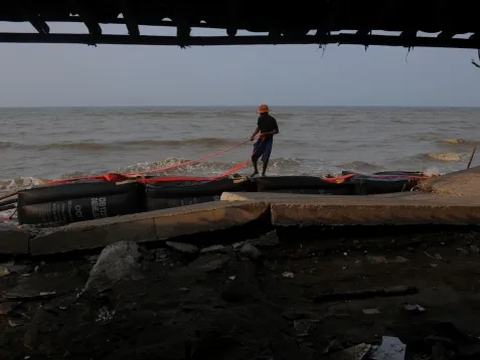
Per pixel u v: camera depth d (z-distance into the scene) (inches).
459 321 134.7
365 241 191.5
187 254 174.7
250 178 273.7
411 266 172.9
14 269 169.6
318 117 3026.6
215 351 115.3
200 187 258.8
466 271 168.6
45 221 242.4
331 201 199.8
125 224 182.2
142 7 235.5
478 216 202.1
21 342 124.1
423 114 4288.9
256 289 151.1
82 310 137.2
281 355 114.0
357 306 144.4
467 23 250.5
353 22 253.1
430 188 278.4
